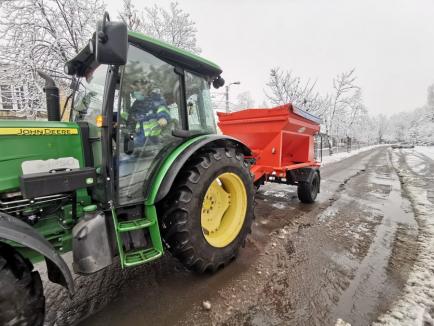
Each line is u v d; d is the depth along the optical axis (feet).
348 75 68.49
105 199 6.20
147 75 6.93
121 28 4.78
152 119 7.19
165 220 6.95
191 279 7.53
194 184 6.97
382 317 5.86
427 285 7.11
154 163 7.25
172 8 35.32
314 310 6.15
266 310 6.18
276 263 8.45
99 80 6.72
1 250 4.36
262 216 13.56
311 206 15.61
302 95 52.03
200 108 8.99
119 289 7.08
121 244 6.02
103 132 5.92
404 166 38.40
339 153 74.02
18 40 25.02
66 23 26.32
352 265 8.30
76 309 6.31
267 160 14.58
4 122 5.39
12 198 5.50
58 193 5.91
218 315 6.04
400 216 13.56
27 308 4.34
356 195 18.76
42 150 5.80
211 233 8.13
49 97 7.93
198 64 8.24
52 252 4.79
